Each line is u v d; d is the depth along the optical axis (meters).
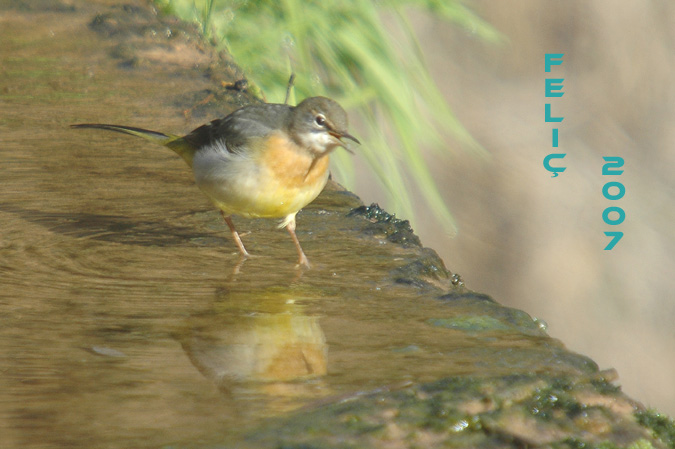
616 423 4.93
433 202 16.44
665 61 35.66
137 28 16.06
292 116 8.41
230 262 7.98
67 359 5.62
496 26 36.44
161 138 9.48
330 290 7.21
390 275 7.62
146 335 6.11
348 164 16.78
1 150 10.83
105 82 13.73
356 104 15.91
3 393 5.07
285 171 8.31
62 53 14.84
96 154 10.96
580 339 32.78
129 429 4.62
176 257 8.04
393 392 5.08
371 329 6.27
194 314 6.58
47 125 11.78
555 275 33.62
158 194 9.80
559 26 36.28
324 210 9.62
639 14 35.75
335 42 16.12
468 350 5.83
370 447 4.49
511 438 4.69
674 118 35.53
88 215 9.02
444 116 17.33
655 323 33.66
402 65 17.00
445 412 4.85
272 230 8.98
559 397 5.10
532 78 37.00
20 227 8.58
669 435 4.91
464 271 33.50
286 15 16.19
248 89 13.98
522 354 5.74
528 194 34.00
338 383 5.25
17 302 6.73
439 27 36.16
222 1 16.89
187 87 13.64
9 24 16.08
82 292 7.01
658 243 33.94
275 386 5.21
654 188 34.81
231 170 8.37
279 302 6.88
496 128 35.44
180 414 4.81
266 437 4.54
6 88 13.16
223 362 5.59
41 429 4.61
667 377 32.34
